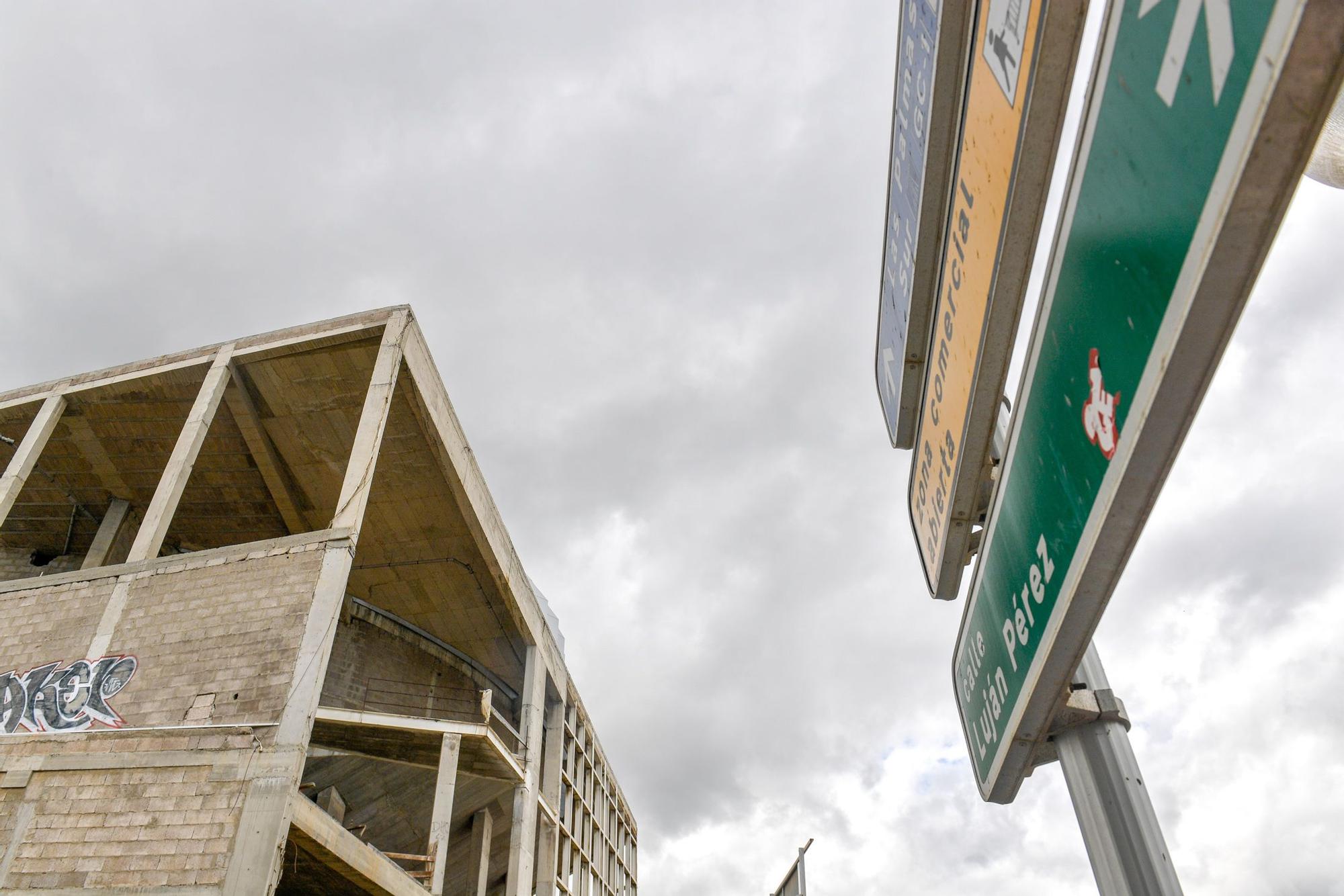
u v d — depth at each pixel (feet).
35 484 80.02
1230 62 5.40
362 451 57.47
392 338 64.03
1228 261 5.60
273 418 71.56
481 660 90.99
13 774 47.75
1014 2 8.45
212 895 41.06
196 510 81.46
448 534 77.82
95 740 48.24
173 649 51.44
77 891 42.68
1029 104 8.08
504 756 71.67
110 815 44.91
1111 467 7.16
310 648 48.83
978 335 10.09
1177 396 6.33
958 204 10.46
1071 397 7.95
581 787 98.94
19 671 53.21
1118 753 10.12
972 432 10.83
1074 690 10.71
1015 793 11.76
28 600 57.21
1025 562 9.50
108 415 73.05
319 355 67.05
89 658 52.49
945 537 12.37
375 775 75.77
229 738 46.19
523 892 71.82
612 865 112.16
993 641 11.10
